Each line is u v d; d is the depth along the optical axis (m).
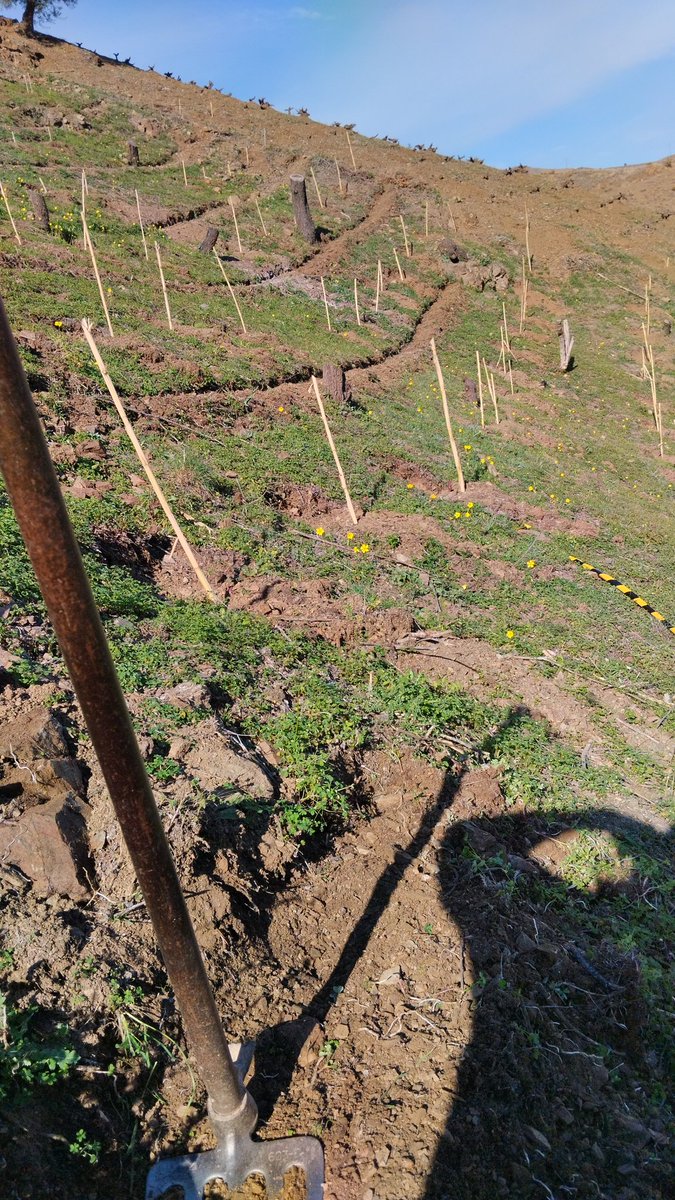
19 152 29.95
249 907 4.08
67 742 4.38
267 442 13.08
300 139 44.91
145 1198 2.87
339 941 4.19
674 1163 3.52
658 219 42.34
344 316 25.38
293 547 9.91
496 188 43.91
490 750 6.51
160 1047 3.28
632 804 6.60
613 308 33.88
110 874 3.74
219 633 6.89
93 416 11.31
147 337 15.70
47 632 5.78
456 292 31.73
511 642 8.91
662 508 17.38
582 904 5.13
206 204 32.53
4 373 1.87
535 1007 3.94
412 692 6.80
